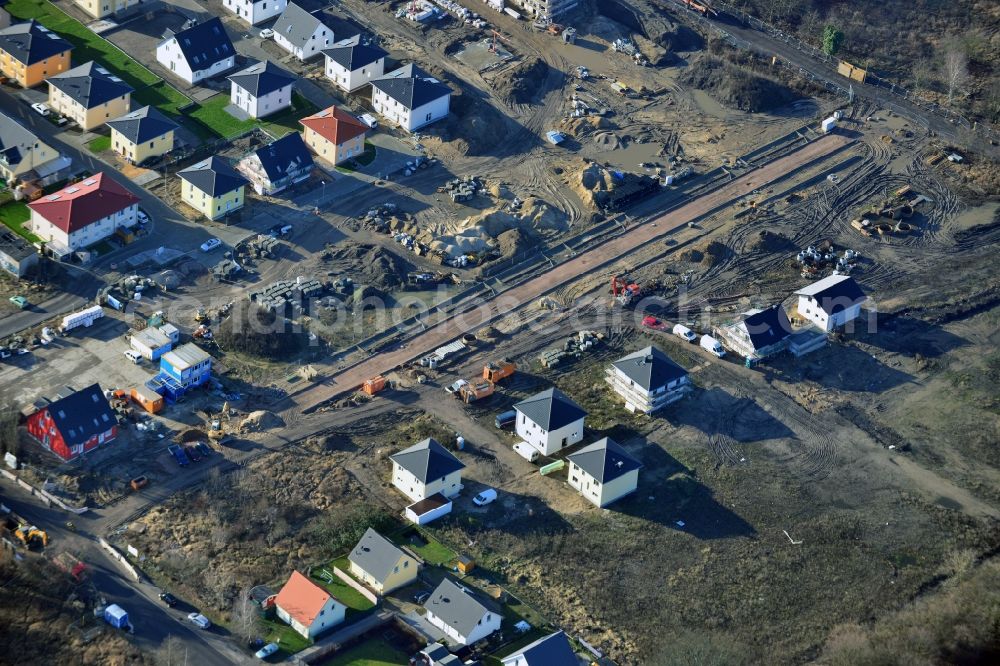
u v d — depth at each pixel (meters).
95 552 192.25
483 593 193.38
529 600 193.62
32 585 185.38
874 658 187.25
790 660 189.38
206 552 194.00
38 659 177.12
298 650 182.00
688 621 193.50
